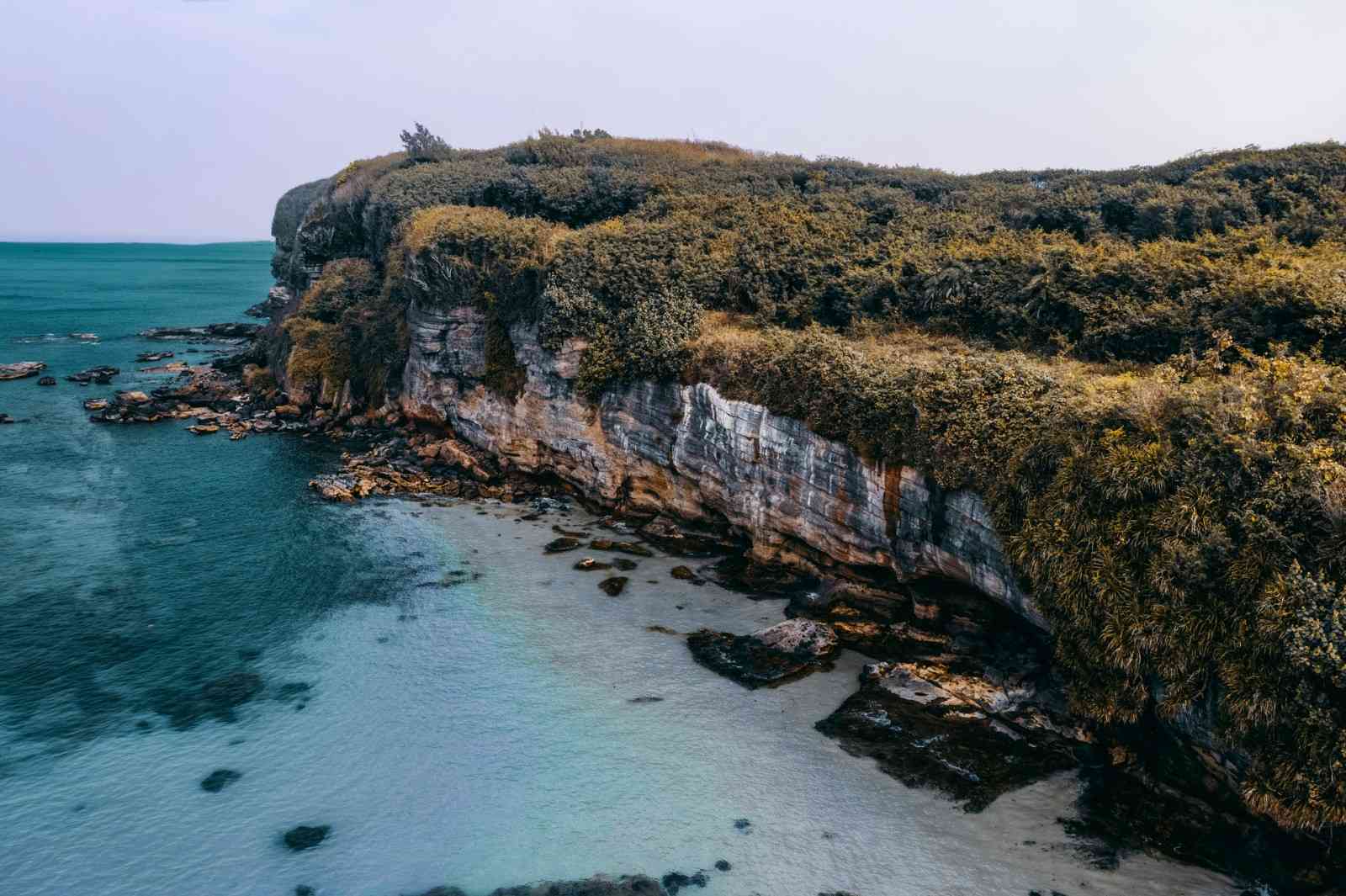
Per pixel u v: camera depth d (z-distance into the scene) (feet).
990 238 153.07
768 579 120.37
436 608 112.88
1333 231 122.31
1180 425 75.92
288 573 123.03
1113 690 77.05
